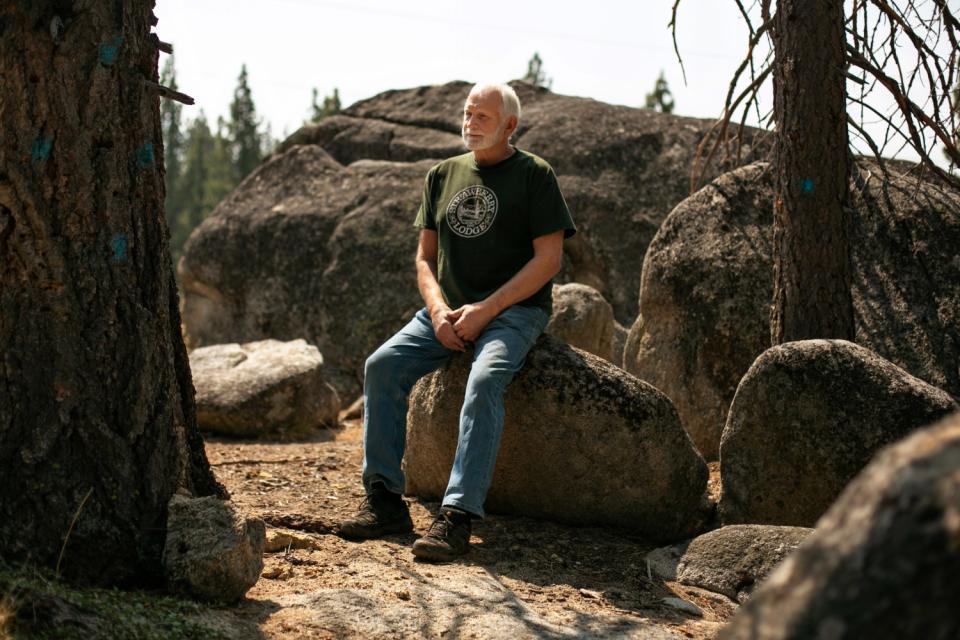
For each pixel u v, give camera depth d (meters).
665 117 11.01
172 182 63.88
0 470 3.14
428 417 4.94
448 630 3.33
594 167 10.54
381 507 4.41
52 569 3.12
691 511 4.83
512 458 4.73
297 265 10.86
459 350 4.43
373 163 11.40
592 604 3.78
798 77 5.46
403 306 10.09
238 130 58.59
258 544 3.43
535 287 4.45
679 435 4.77
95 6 3.24
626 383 4.71
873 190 6.39
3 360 3.16
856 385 4.56
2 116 3.12
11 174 3.12
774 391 4.67
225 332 11.34
